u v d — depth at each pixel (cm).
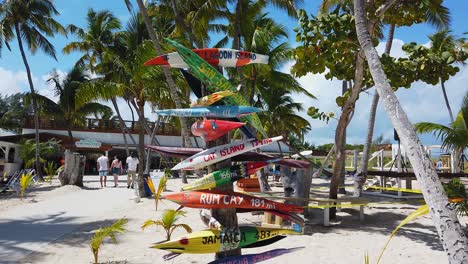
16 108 4906
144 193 1466
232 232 398
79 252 689
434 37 1888
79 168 1947
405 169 1556
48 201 1375
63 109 3059
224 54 412
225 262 393
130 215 1069
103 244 746
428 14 1650
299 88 2083
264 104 3048
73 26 2755
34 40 2677
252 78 1906
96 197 1493
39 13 2666
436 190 299
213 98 392
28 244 742
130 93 2059
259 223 959
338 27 734
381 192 1559
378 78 372
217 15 1478
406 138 326
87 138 3597
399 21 834
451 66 866
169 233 746
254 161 429
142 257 657
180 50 384
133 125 3694
